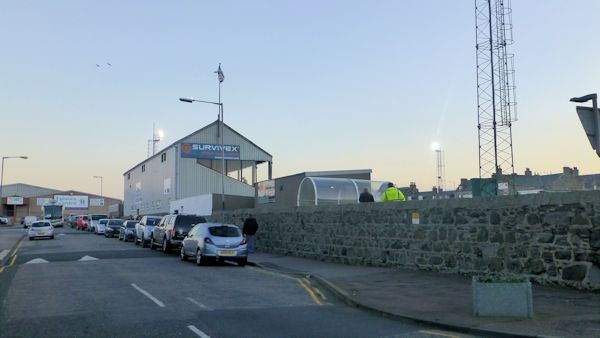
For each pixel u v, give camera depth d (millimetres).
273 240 23391
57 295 11656
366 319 9102
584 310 8883
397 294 11227
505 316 8562
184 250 20938
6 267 18438
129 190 75688
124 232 36125
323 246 19516
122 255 23766
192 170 50031
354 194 24953
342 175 33281
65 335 7754
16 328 8250
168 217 26656
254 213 25391
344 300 11039
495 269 12641
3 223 88250
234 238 18906
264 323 8680
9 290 12523
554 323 7961
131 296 11492
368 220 17109
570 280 10945
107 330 8078
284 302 10914
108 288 12773
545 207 11570
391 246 16078
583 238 10766
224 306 10297
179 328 8227
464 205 13617
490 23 35062
